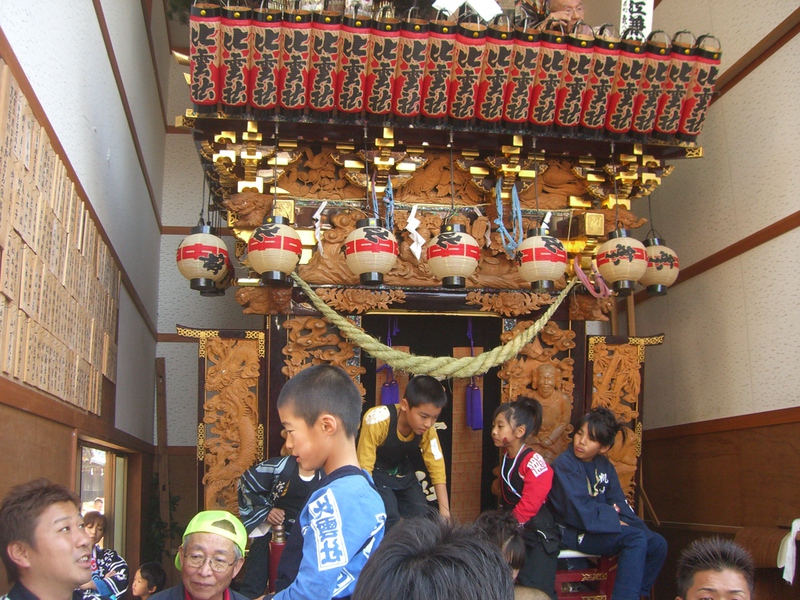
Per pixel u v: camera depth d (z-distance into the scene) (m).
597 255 4.72
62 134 3.43
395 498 4.07
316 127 4.56
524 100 4.53
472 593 1.14
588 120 4.68
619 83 4.59
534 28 4.71
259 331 4.60
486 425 5.31
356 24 4.21
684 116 4.77
